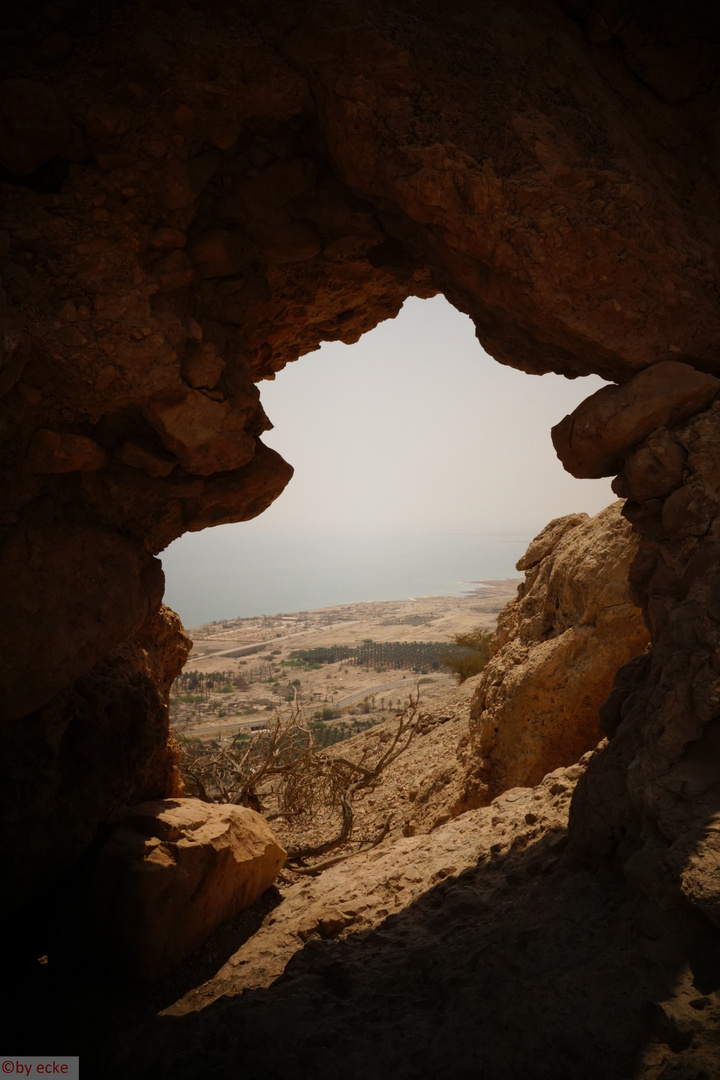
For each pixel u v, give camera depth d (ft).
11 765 15.72
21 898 16.48
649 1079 8.04
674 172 15.43
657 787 11.07
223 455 15.23
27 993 16.08
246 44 13.92
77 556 15.46
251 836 20.16
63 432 14.10
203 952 17.85
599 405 13.69
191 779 30.60
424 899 15.99
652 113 15.52
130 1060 12.25
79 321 13.48
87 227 13.83
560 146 13.88
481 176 13.25
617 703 15.39
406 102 13.89
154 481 16.10
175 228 14.67
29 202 13.47
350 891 18.89
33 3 13.48
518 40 14.78
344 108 13.84
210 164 15.02
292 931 17.66
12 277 13.12
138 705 19.34
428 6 14.62
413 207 13.88
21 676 14.65
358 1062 10.01
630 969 9.66
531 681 27.48
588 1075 8.45
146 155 13.98
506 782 27.86
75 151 13.70
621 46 15.39
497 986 10.65
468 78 14.21
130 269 14.06
